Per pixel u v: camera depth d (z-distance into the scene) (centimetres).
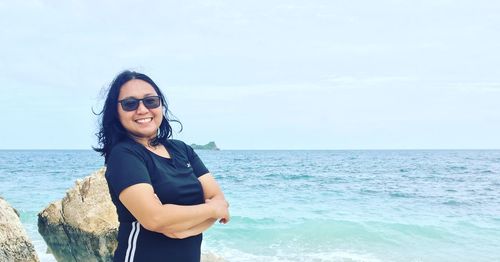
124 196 260
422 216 1648
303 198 2170
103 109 295
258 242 1230
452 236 1311
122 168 264
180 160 300
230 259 1063
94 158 9275
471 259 1083
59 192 2438
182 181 285
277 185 2848
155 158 281
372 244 1218
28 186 2797
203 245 1192
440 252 1146
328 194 2338
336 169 4819
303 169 4822
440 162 6688
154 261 267
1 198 602
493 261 1068
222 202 297
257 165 5922
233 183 3000
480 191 2481
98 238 750
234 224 1426
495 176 3634
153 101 288
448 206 1914
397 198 2173
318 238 1276
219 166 5606
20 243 565
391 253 1130
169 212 261
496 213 1730
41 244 1131
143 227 268
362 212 1731
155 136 299
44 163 6569
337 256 1094
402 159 8269
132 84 289
